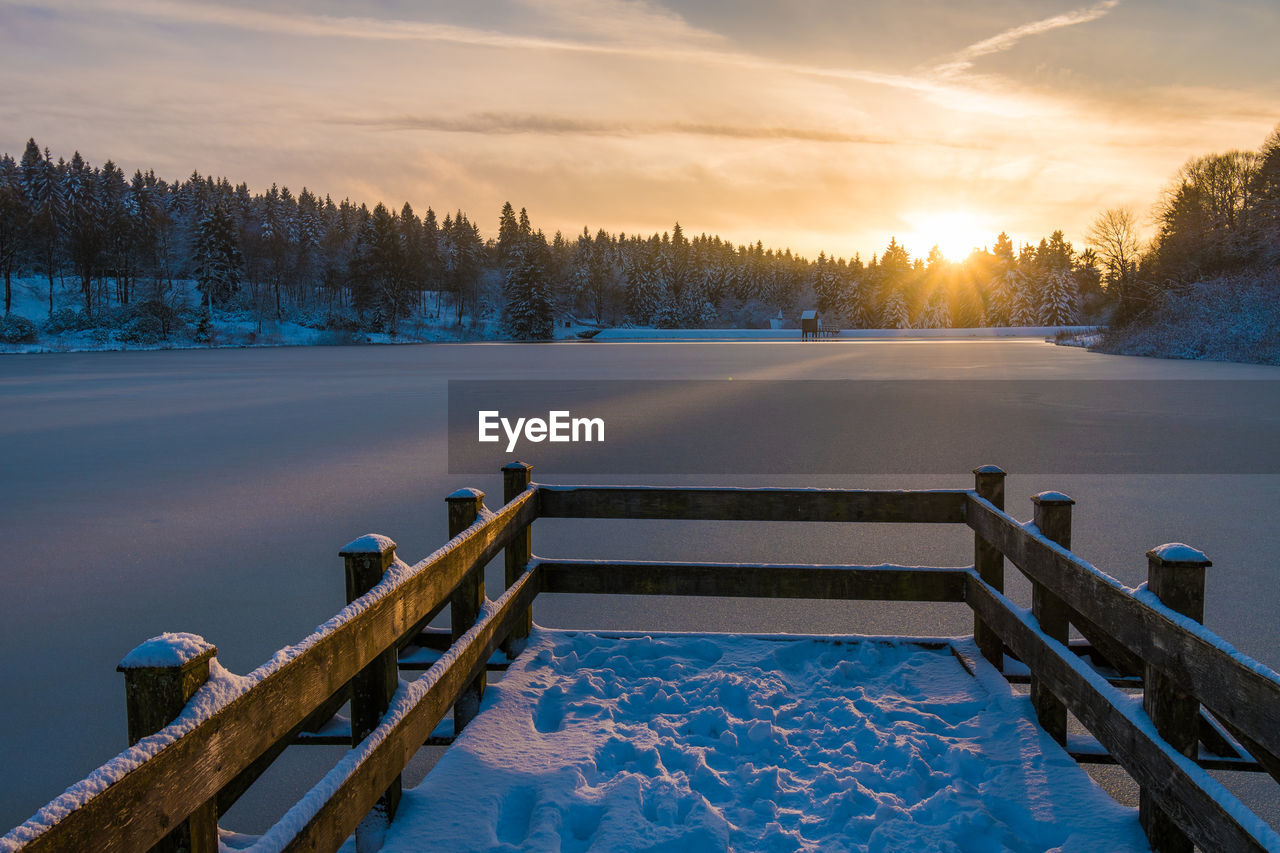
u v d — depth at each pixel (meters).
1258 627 5.55
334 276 124.62
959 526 8.55
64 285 110.56
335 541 8.16
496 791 3.24
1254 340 39.12
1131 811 3.07
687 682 4.37
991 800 3.17
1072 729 4.15
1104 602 2.97
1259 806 3.53
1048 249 140.00
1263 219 54.12
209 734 1.68
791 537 8.14
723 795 3.28
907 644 4.90
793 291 174.00
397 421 18.27
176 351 69.94
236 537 8.34
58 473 12.04
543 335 106.75
